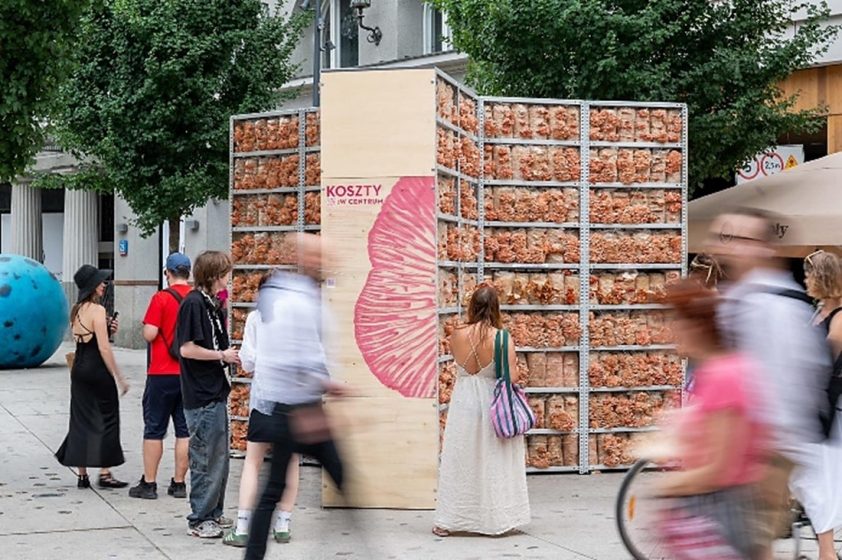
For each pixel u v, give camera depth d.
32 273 22.34
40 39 12.64
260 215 11.96
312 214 11.53
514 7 15.10
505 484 8.77
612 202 11.82
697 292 4.86
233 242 12.14
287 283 7.14
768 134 15.53
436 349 9.65
